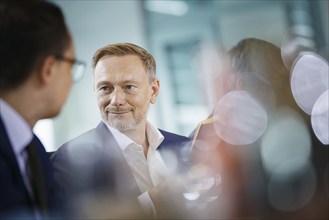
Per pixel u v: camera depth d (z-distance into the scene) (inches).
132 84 60.8
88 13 161.3
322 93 41.8
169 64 161.8
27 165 38.5
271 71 43.1
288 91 42.3
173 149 64.5
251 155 40.4
